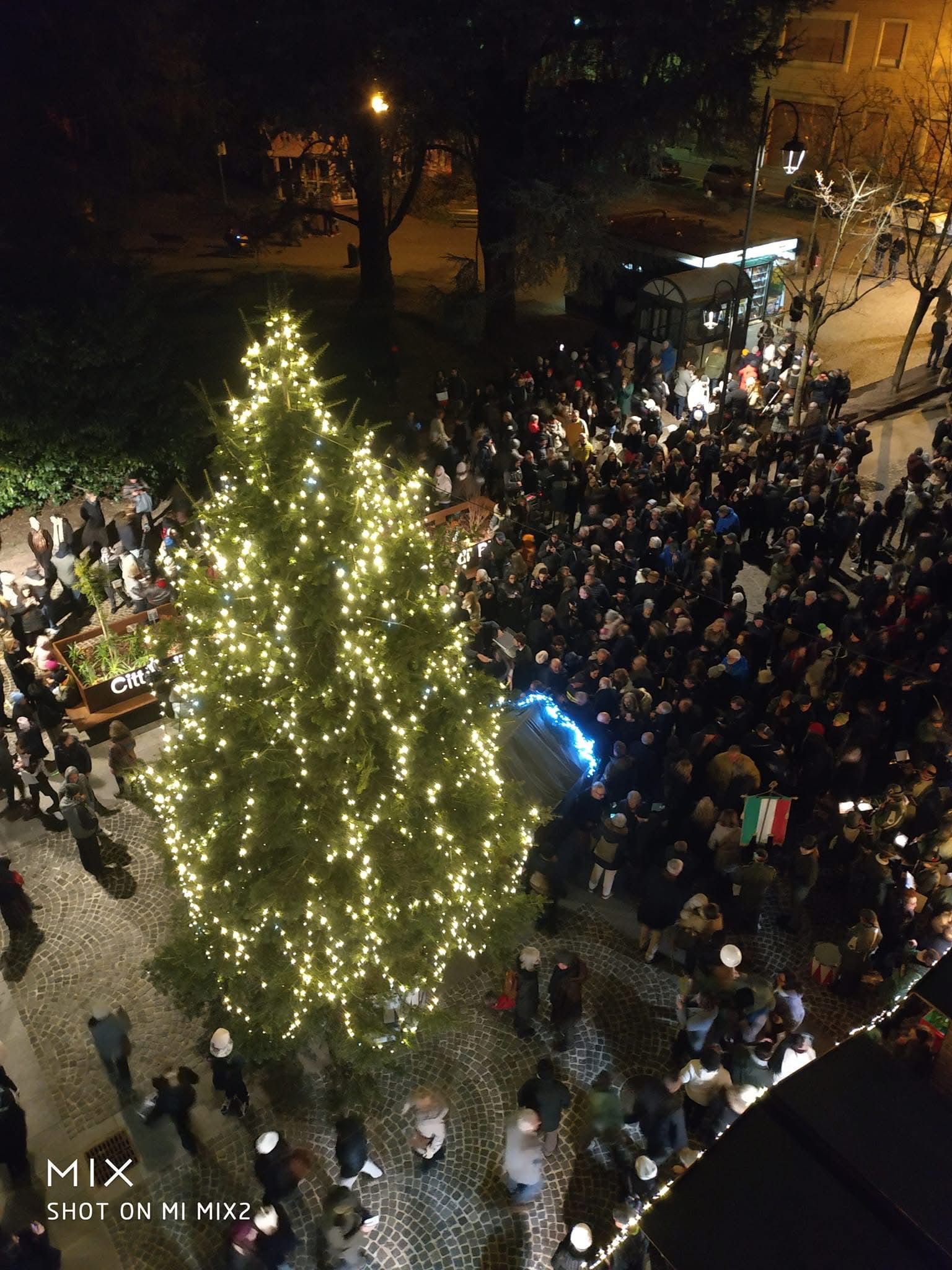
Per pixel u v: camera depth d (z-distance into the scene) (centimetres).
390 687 876
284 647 832
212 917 961
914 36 3584
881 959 1146
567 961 1030
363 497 841
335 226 3522
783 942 1216
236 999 1002
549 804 1204
